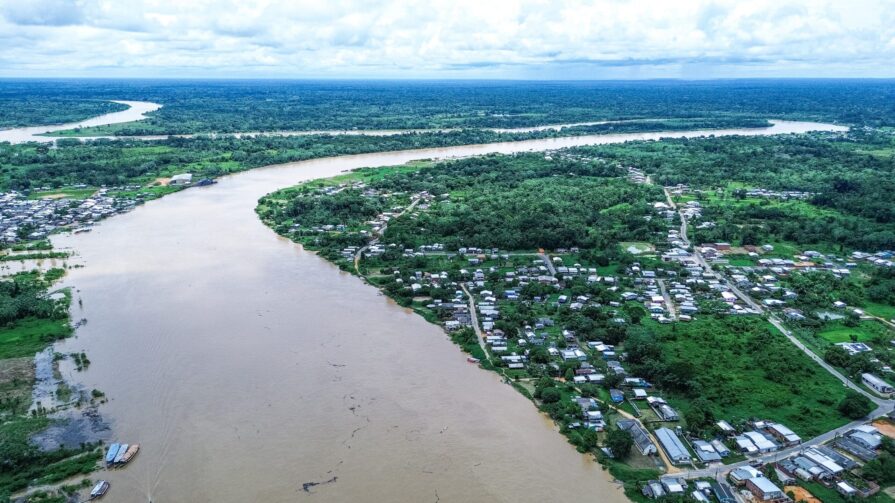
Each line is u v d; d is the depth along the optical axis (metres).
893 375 136.00
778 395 131.25
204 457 115.44
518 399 134.12
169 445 118.56
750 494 103.75
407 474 111.44
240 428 123.62
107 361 147.50
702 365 143.25
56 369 143.75
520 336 159.88
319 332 163.50
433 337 161.62
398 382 140.25
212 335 160.75
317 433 122.44
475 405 131.88
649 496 104.31
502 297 183.88
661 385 135.25
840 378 138.62
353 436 121.62
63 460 114.06
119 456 114.12
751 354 148.88
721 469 110.38
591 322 161.62
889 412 125.06
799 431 119.69
